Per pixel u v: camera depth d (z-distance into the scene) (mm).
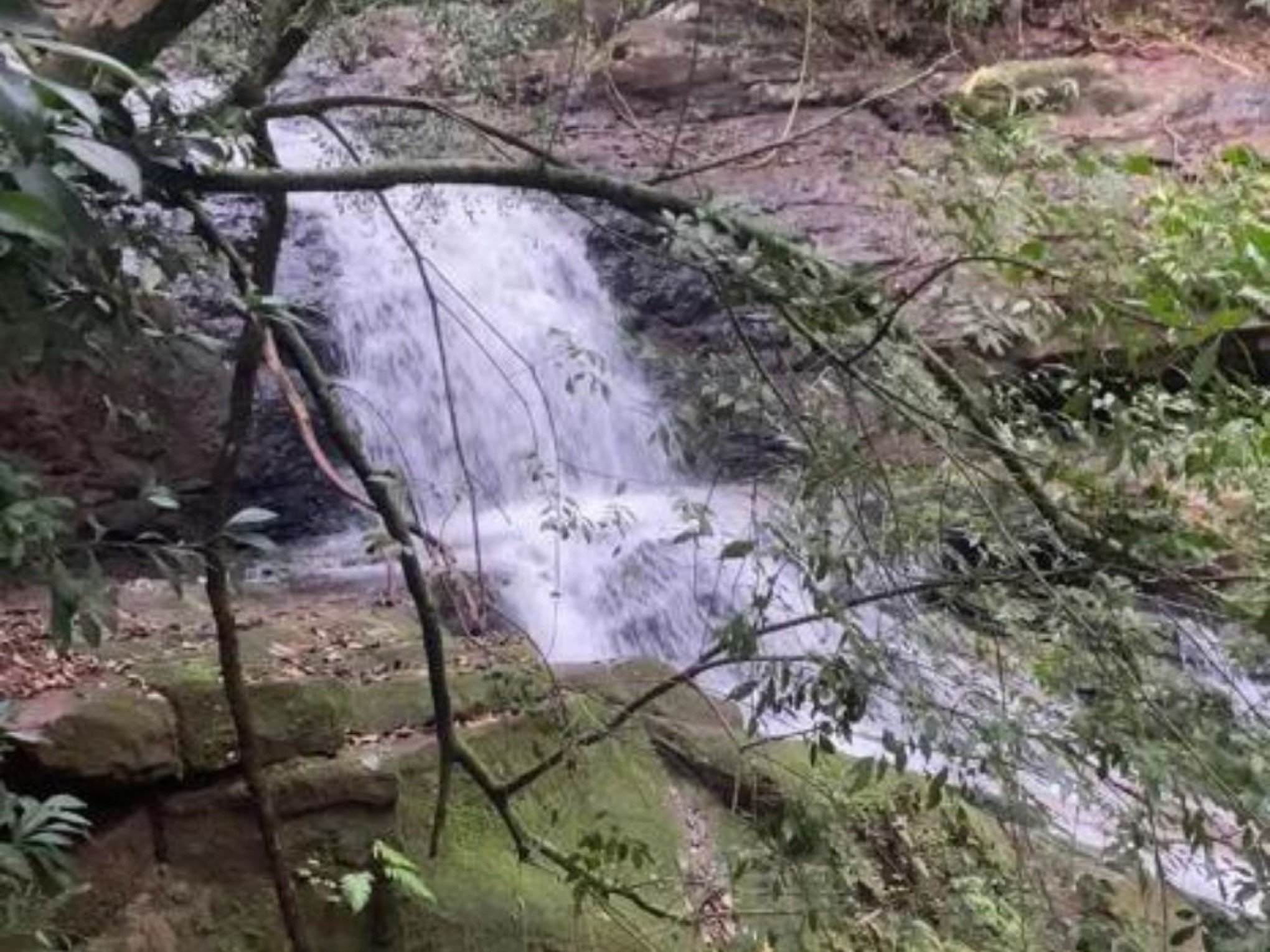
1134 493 2637
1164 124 9430
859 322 2570
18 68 1468
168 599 5160
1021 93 3002
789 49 8367
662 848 4070
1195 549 2508
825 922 3186
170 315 2309
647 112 9180
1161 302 2166
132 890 3459
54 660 4031
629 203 2594
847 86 8508
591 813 4070
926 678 3051
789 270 2547
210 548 2346
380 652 4523
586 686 4320
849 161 7422
